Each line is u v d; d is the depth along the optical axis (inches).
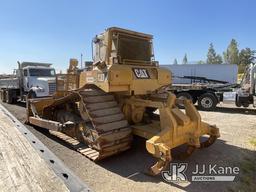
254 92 447.5
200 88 517.3
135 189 150.6
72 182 116.0
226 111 492.4
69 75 268.1
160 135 171.3
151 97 225.3
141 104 203.0
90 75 217.0
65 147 229.6
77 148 215.8
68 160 196.4
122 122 198.8
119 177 167.3
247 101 463.8
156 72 231.3
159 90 233.1
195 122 198.4
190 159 203.3
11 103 614.5
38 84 529.3
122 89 199.5
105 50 215.2
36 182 117.3
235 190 151.2
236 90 498.6
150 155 207.6
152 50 244.5
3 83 669.9
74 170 177.0
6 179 122.0
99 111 191.9
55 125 248.4
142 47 235.1
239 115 436.5
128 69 201.8
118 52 213.5
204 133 209.8
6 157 151.8
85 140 217.5
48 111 298.5
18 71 579.2
